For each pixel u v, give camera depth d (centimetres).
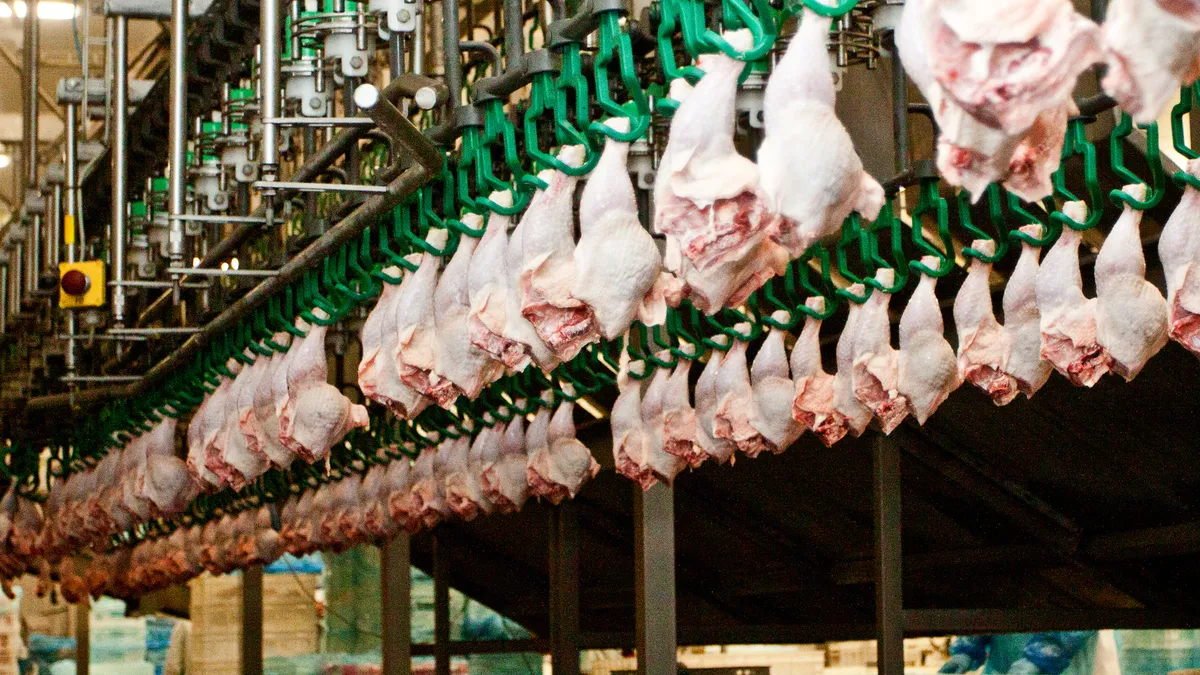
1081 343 263
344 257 353
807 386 330
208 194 413
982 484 503
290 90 327
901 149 287
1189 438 429
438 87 281
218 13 377
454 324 307
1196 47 154
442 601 773
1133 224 253
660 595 466
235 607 890
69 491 631
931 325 297
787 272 333
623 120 233
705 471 600
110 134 487
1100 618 501
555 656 646
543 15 326
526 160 309
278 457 402
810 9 193
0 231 684
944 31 159
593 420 576
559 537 653
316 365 376
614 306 232
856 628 626
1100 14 223
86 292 457
